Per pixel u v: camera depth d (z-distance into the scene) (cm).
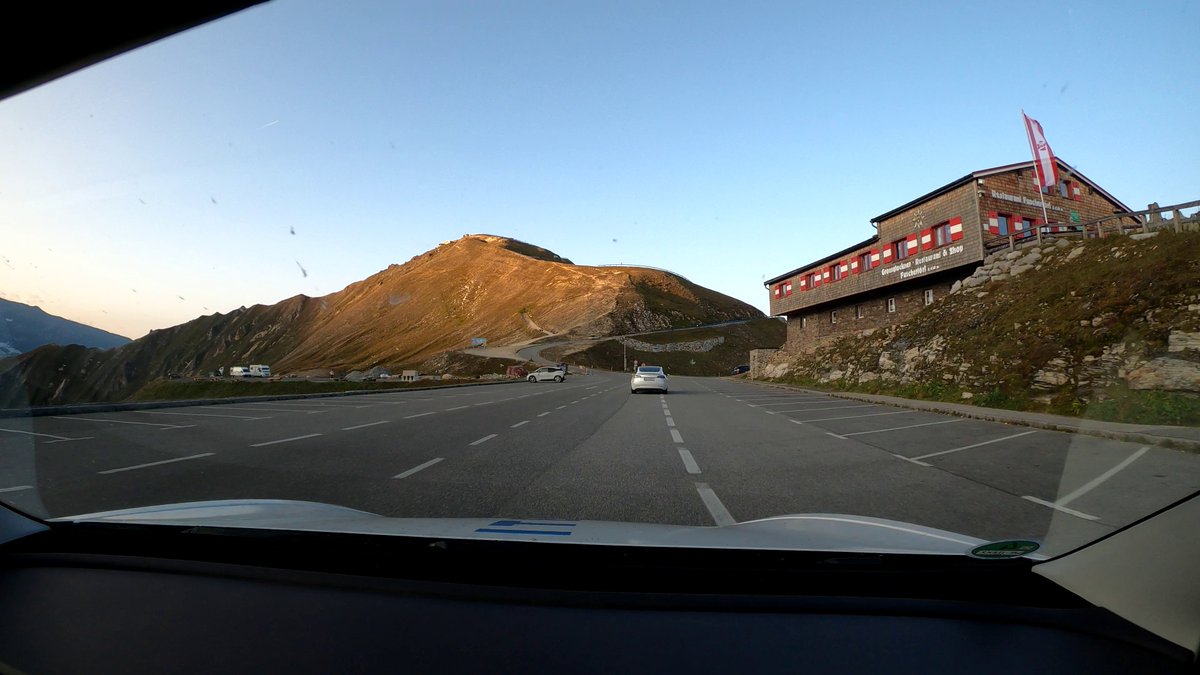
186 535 294
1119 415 1287
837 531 306
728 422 1558
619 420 1620
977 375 1944
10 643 222
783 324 15625
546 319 14700
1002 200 2809
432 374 10969
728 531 303
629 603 238
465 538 269
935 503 633
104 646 219
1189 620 204
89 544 304
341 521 316
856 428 1402
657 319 13812
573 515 569
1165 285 1516
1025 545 254
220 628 230
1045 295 1983
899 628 222
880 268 3422
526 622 227
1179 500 218
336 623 231
